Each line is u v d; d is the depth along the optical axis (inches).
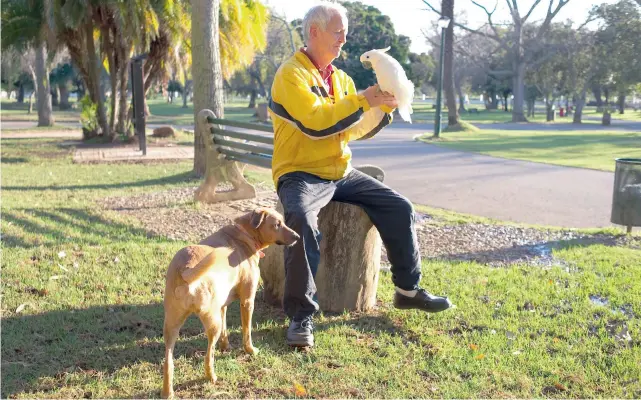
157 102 4020.7
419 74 2967.5
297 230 169.0
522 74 2086.6
